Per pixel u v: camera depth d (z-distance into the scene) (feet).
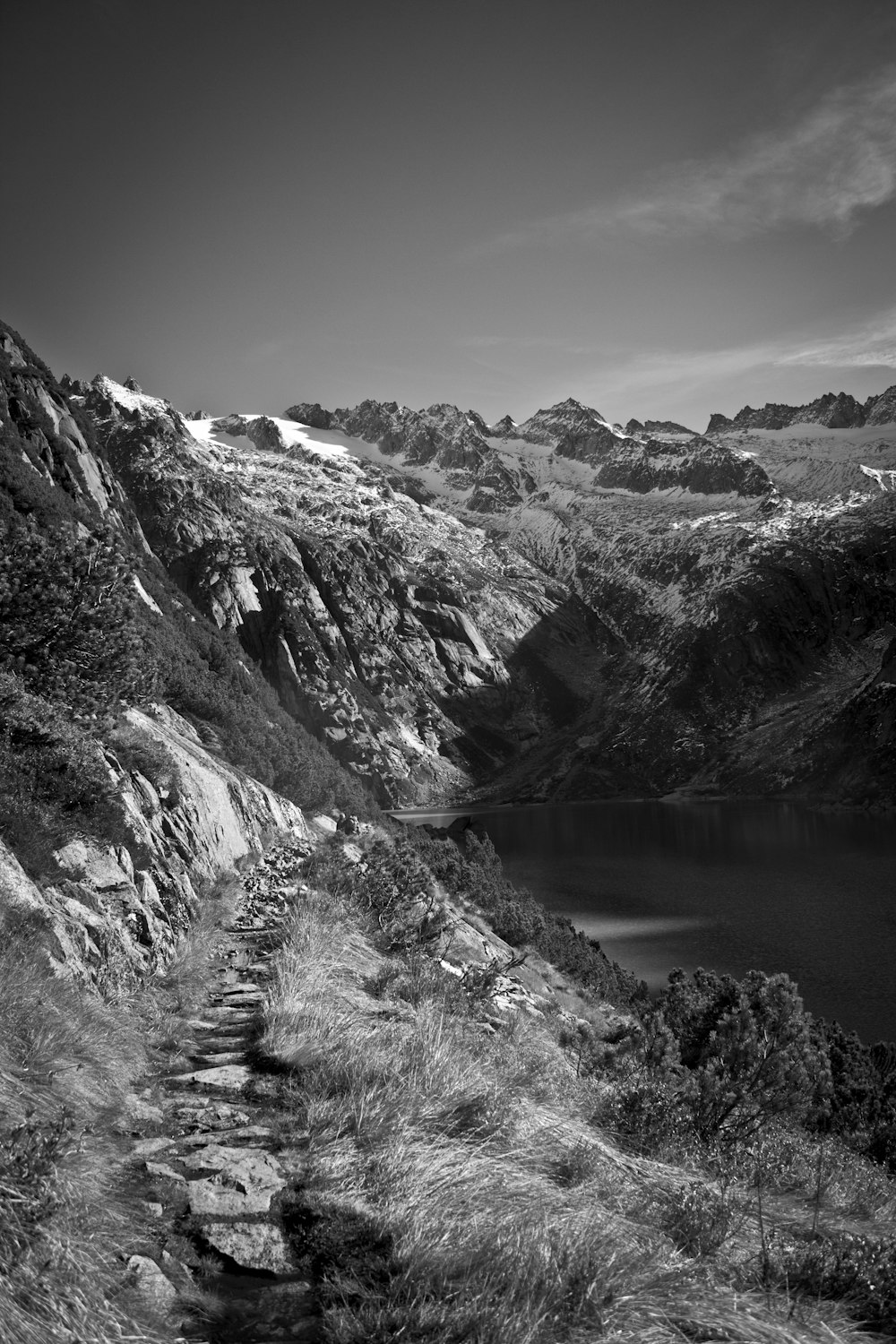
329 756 250.78
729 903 395.14
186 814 65.05
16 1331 12.42
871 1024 221.87
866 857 536.42
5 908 27.96
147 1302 14.73
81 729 48.03
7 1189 14.76
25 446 180.96
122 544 53.88
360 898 67.26
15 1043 22.04
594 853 617.62
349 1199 19.79
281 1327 15.02
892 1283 18.81
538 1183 21.38
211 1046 32.40
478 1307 15.38
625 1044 47.62
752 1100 36.76
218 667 198.49
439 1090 26.43
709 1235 20.62
